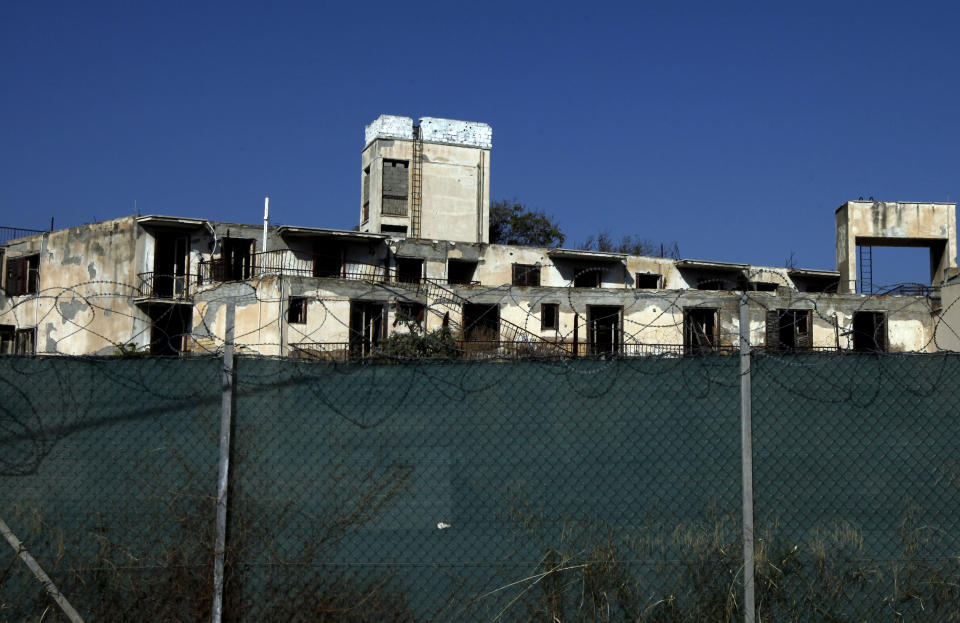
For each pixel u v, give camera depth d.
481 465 6.39
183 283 33.81
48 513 6.28
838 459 6.58
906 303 32.50
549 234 61.38
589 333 31.38
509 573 6.33
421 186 43.81
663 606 6.34
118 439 6.34
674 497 6.46
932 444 6.63
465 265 38.28
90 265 34.81
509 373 6.46
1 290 37.44
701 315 31.77
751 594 6.27
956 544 6.58
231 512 6.25
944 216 40.62
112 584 6.24
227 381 6.29
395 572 6.29
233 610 6.19
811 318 31.88
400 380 6.42
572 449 6.45
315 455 6.33
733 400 6.55
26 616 6.23
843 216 41.31
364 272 35.94
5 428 6.31
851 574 6.48
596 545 6.38
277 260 34.72
